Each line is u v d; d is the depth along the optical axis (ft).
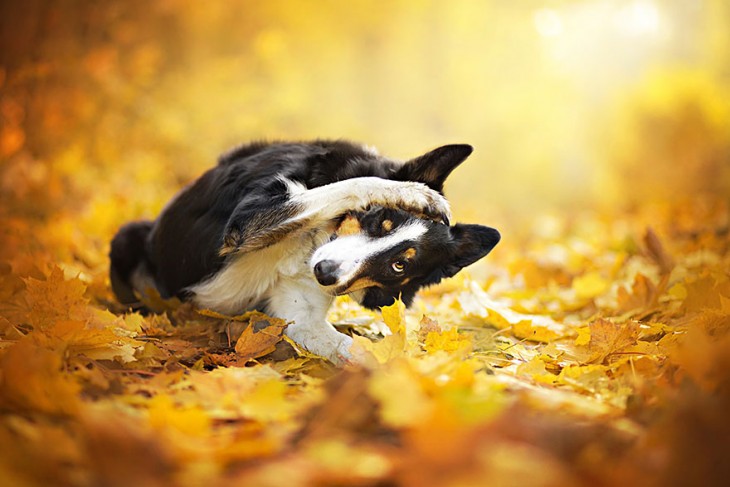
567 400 11.22
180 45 56.95
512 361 14.87
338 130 58.49
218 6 58.85
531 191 62.44
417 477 8.08
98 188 36.70
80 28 44.39
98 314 16.22
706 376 11.35
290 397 11.57
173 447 8.87
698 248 29.78
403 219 16.49
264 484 7.99
